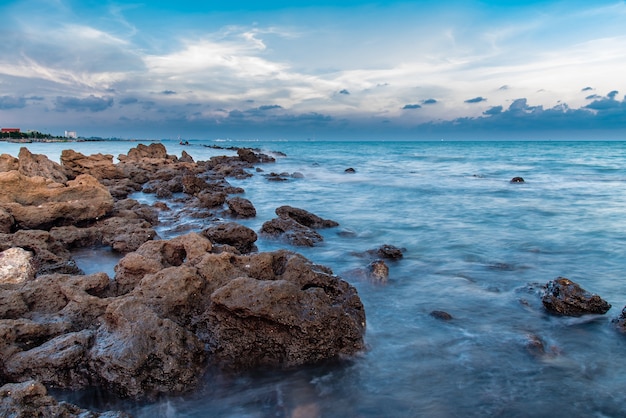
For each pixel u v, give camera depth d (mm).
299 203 23891
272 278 8148
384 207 22562
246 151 57125
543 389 6105
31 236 11211
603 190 29391
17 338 6238
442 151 106188
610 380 6332
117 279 8797
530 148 125500
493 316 8523
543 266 11906
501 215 20047
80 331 6469
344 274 10867
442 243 14648
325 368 6695
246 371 6684
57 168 26750
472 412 5641
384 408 5777
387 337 7641
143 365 5848
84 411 4824
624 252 13367
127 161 41219
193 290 7590
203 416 5793
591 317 8422
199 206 20594
